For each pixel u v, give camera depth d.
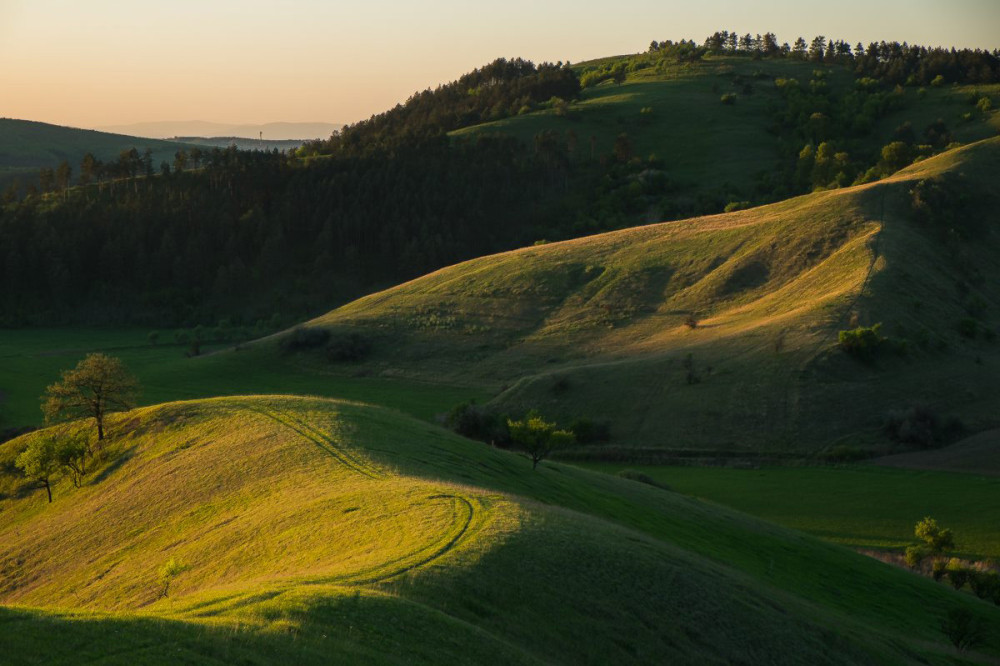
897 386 95.75
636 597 28.95
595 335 128.50
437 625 22.48
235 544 35.47
